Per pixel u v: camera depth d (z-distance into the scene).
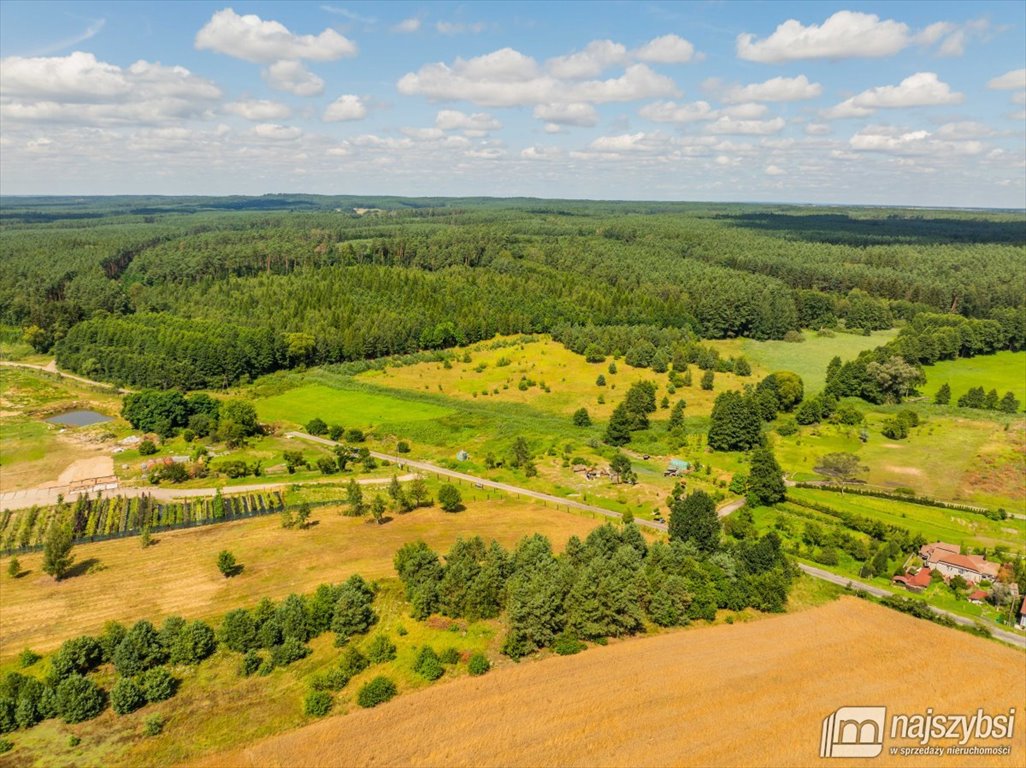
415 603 72.31
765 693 60.06
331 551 88.81
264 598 76.44
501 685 61.47
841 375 163.12
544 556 77.12
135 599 77.50
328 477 117.94
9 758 53.50
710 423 143.75
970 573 82.88
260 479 115.94
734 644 68.50
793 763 51.53
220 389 170.88
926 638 70.06
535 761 51.84
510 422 145.75
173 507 104.31
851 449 128.50
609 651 66.94
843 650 67.50
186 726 57.06
